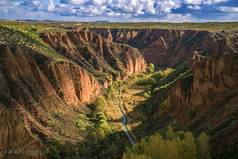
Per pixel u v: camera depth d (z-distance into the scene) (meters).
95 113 139.50
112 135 119.38
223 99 100.62
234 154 69.50
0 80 112.06
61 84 137.38
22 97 113.56
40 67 137.12
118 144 111.12
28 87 120.00
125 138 116.44
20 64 123.19
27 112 109.88
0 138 96.44
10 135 99.00
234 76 104.62
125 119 140.88
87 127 125.06
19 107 107.69
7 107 104.62
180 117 114.00
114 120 139.25
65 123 119.94
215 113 96.56
